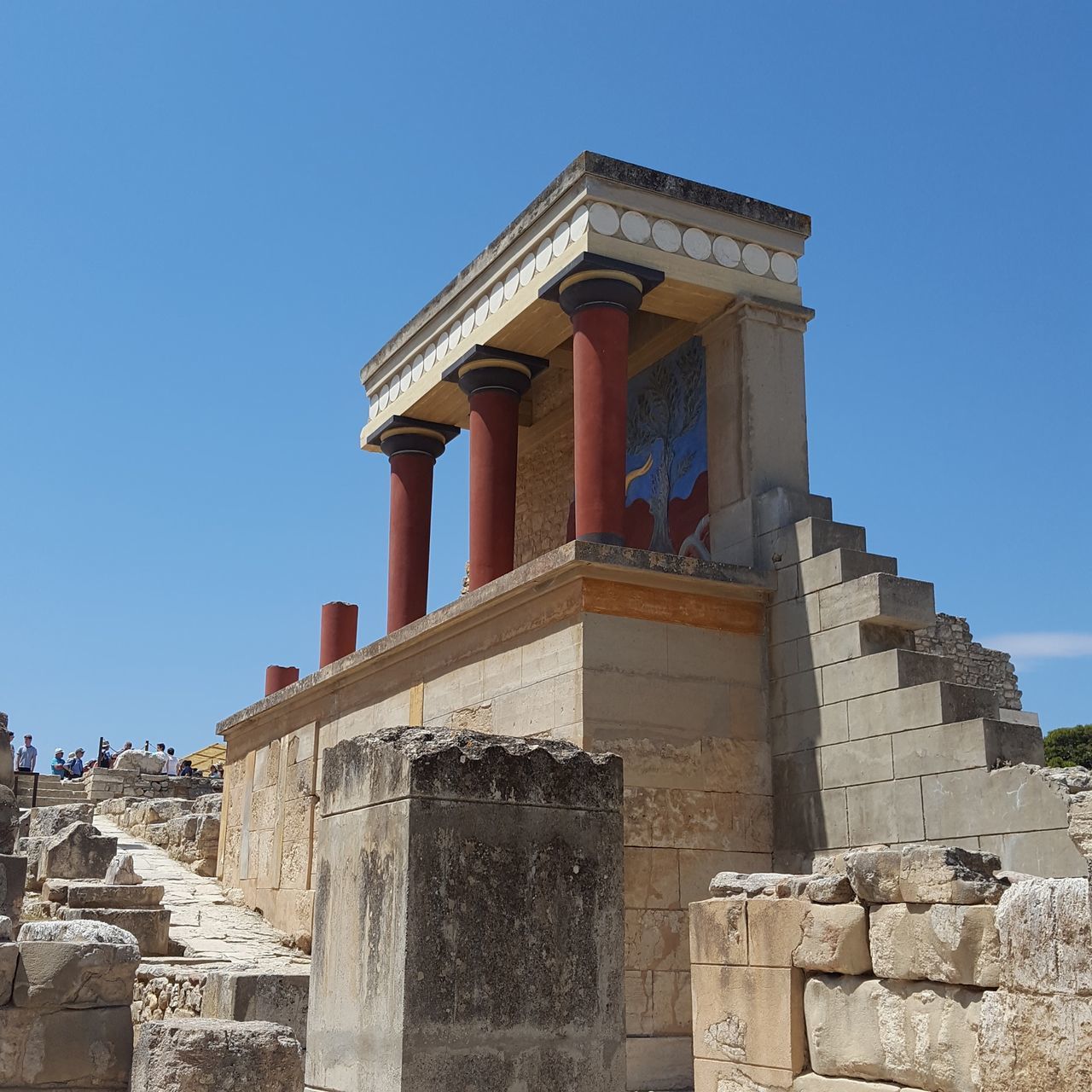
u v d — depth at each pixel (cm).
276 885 1942
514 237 1697
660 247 1567
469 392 1827
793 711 1402
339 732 1873
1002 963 640
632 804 1313
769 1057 802
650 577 1378
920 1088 704
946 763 1209
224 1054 743
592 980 673
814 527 1418
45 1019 821
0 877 1177
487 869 660
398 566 1994
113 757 3675
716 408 1617
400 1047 618
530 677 1414
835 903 779
